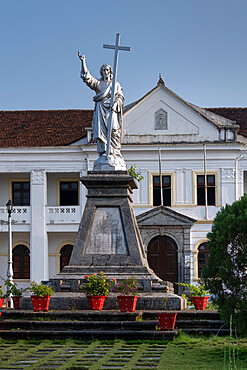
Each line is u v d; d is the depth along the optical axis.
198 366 11.39
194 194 38.47
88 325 14.35
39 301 15.49
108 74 18.36
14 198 40.41
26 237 39.84
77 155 39.34
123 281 15.77
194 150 38.53
